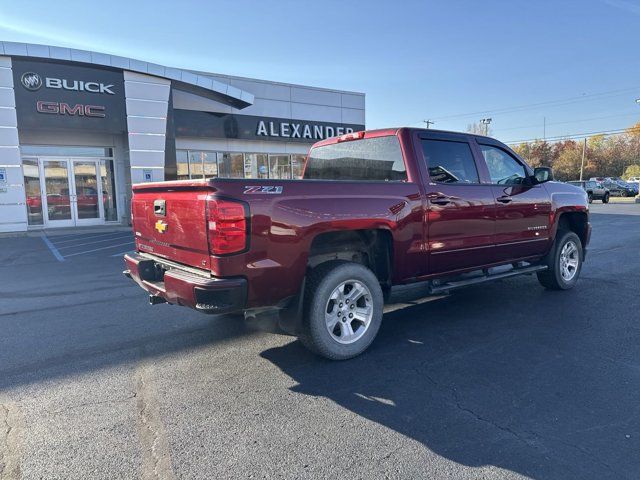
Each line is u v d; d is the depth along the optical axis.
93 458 2.74
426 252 4.71
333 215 3.95
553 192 6.22
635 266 8.49
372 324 4.34
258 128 21.25
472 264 5.25
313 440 2.91
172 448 2.84
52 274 8.67
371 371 3.96
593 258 9.45
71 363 4.21
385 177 4.99
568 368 3.96
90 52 15.65
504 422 3.10
